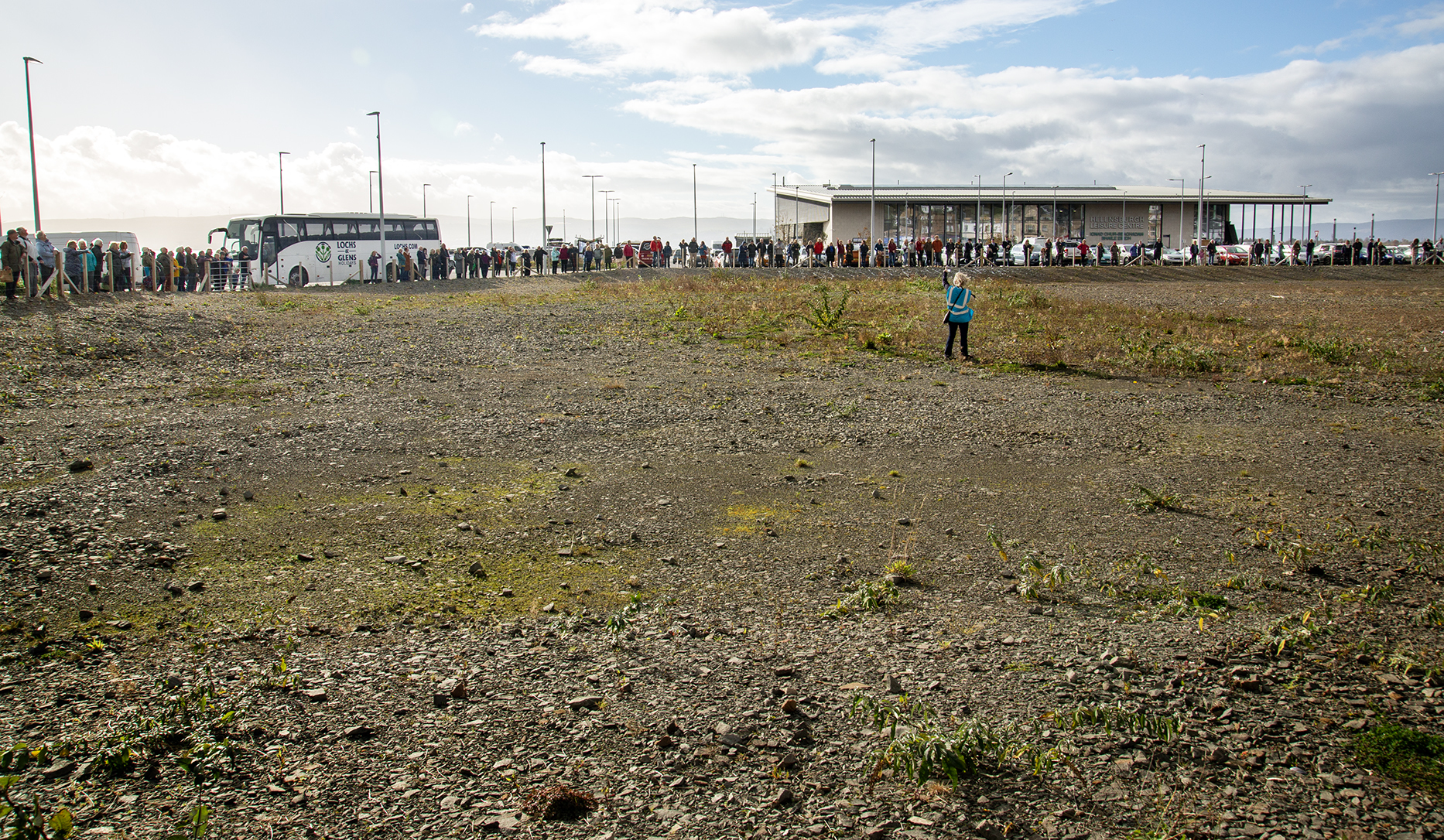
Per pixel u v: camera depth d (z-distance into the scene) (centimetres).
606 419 1108
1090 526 720
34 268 2112
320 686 443
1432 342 1877
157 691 436
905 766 358
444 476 844
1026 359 1644
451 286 3516
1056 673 457
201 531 677
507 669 466
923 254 4572
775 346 1773
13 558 605
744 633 515
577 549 659
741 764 374
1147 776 365
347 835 325
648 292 3006
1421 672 457
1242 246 5778
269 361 1525
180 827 326
